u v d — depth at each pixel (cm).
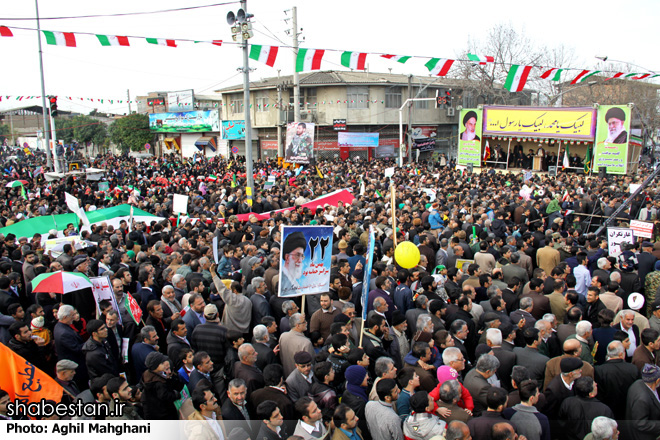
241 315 708
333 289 791
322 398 508
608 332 642
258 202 1634
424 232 1084
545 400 530
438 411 486
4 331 681
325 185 2122
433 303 681
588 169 3278
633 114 3152
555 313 745
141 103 6675
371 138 4303
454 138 5069
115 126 6141
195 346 629
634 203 1578
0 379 457
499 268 842
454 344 614
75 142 6800
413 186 2111
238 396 483
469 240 1170
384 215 1207
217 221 1363
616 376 549
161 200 1994
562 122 3253
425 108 4744
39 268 877
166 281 830
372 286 795
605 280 808
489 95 4531
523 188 1948
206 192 2323
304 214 1338
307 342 608
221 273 919
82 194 2194
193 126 5447
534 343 593
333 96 4431
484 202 1526
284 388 525
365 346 624
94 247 1011
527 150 3922
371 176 2730
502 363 586
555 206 1562
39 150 6844
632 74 1420
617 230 1005
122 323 691
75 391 556
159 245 1010
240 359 564
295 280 658
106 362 591
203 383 473
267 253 1015
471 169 3241
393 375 517
